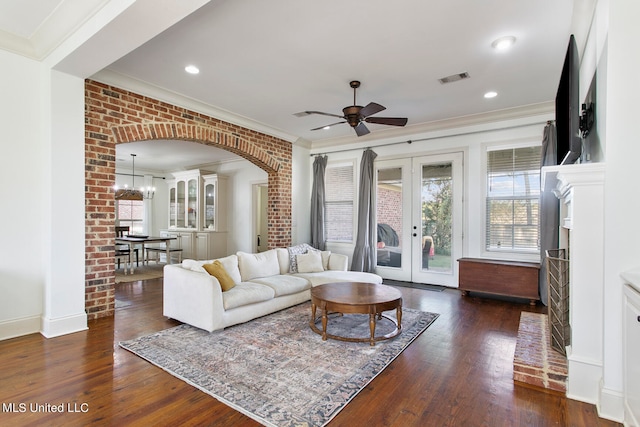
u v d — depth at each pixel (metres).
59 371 2.43
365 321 3.70
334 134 6.36
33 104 3.15
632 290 1.72
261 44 3.03
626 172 1.95
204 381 2.31
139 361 2.61
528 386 2.28
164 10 2.18
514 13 2.54
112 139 3.66
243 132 5.39
